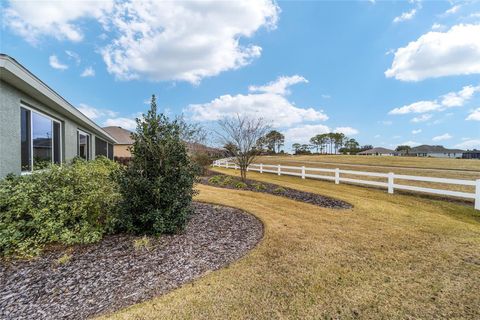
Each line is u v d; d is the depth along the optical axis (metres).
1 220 3.86
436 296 2.61
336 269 3.17
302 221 5.34
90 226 4.20
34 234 3.87
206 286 2.78
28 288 2.79
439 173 13.82
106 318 2.26
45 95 5.78
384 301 2.52
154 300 2.53
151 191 4.18
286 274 3.04
